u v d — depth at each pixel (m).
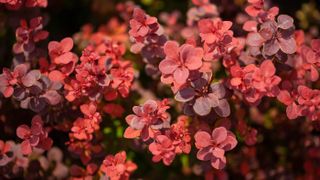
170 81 0.39
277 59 0.41
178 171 0.54
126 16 0.58
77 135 0.43
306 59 0.42
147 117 0.40
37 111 0.42
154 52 0.44
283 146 0.53
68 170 0.49
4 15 0.53
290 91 0.43
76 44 0.55
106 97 0.43
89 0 0.65
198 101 0.40
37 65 0.47
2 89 0.42
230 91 0.43
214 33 0.41
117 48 0.46
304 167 0.52
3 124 0.49
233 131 0.46
